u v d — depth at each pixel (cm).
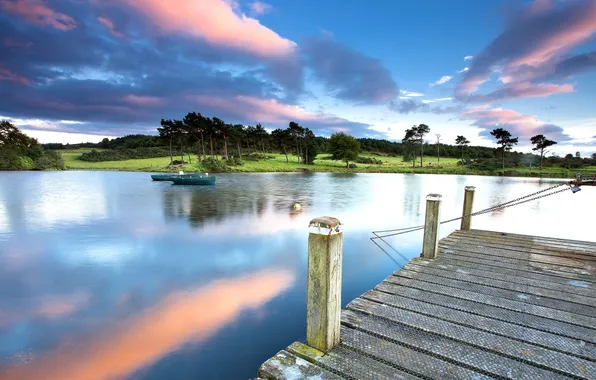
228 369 464
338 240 322
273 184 4219
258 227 1481
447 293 493
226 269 902
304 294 727
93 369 469
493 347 342
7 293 741
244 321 601
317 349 331
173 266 930
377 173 8225
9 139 7988
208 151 11250
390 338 358
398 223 1593
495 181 5469
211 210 1998
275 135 10938
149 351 508
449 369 306
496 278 561
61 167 7538
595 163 9644
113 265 942
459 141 11425
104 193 2991
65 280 824
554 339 360
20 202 2345
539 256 695
